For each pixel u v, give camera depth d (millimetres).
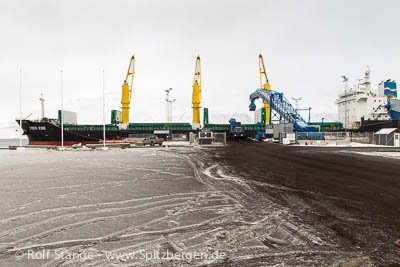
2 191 6898
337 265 2748
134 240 3504
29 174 10148
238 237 3590
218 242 3416
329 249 3166
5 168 12250
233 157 17312
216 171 10688
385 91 61719
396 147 30078
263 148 28109
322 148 27844
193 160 15617
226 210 4965
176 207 5219
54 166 13031
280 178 8820
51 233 3795
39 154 23312
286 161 14484
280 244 3336
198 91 71812
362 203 5445
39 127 55250
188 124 76438
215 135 42750
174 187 7348
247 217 4516
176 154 20844
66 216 4645
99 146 34156
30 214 4777
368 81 61719
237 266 2736
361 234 3664
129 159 16766
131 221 4332
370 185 7500
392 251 3098
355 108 62156
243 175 9539
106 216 4629
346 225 4059
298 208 5082
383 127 48594
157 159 16531
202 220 4367
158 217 4551
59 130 55750
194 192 6652
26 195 6398
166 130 69125
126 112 70062
